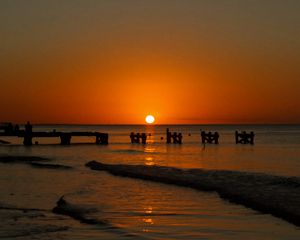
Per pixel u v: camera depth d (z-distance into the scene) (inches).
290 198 747.4
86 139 4360.2
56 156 1935.3
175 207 721.6
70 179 1092.5
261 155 2078.0
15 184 1008.2
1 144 3002.0
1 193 880.3
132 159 1808.6
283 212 653.3
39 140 3887.8
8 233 564.7
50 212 691.4
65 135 2952.8
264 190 834.8
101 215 666.2
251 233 560.1
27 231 573.3
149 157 1927.9
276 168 1441.9
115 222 621.3
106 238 541.6
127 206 733.3
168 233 563.2
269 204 705.6
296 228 578.6
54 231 573.9
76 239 537.0
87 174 1197.7
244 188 864.9
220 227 590.2
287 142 3494.1
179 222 620.4
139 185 975.0
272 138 4360.2
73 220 634.2
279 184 903.7
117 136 5300.2
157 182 1017.5
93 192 880.3
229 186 896.9
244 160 1771.7
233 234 556.7
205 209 703.1
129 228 587.8
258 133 6323.8
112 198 810.2
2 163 1542.8
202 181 979.3
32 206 742.5
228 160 1775.3
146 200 786.2
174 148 2696.9
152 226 597.9
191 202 763.4
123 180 1064.8
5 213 681.6
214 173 1124.5
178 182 991.0
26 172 1251.8
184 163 1627.7
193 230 577.0
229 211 684.7
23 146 2765.7
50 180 1075.9
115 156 1971.0
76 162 1619.1
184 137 4815.5
